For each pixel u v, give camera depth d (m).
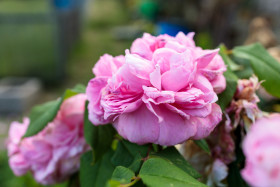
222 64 0.21
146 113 0.19
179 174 0.18
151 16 1.50
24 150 0.28
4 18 2.38
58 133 0.27
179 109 0.19
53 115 0.25
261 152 0.11
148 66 0.18
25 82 2.33
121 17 4.55
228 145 0.23
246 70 0.27
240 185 0.25
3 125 1.68
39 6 2.38
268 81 0.26
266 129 0.11
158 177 0.18
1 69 2.49
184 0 1.41
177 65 0.18
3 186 0.81
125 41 3.24
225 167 0.24
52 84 2.53
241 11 1.38
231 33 1.29
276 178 0.11
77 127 0.27
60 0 3.00
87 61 2.93
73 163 0.28
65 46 2.74
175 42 0.20
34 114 0.27
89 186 0.25
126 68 0.19
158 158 0.19
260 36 0.63
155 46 0.21
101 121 0.21
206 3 1.31
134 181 0.18
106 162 0.25
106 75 0.21
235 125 0.22
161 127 0.18
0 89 2.04
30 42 2.44
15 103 1.92
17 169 0.29
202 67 0.20
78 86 0.29
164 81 0.18
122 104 0.19
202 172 0.25
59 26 2.52
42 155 0.28
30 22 2.40
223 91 0.22
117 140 0.26
